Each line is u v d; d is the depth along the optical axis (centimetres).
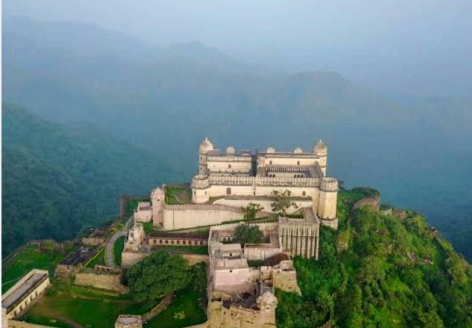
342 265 15425
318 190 16925
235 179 16912
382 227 19075
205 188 16688
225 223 15875
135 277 13450
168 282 13100
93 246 17025
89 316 12925
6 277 15925
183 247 15312
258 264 13812
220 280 12781
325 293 13938
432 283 17862
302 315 13025
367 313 14675
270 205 16412
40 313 12988
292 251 15025
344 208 19250
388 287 16238
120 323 11569
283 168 18838
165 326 12250
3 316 12288
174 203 16675
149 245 15475
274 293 12875
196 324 12225
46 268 16300
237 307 11994
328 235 16250
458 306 16862
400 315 15438
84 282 14400
